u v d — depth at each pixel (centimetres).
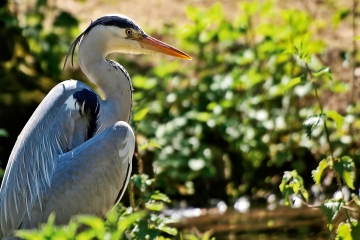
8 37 1440
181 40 1531
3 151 1246
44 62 1448
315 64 1371
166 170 1283
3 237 765
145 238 808
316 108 1336
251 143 1323
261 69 1434
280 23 1656
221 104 1356
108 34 873
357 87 1425
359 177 1242
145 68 1550
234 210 1259
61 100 805
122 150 773
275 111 1364
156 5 1756
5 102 1270
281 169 1322
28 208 756
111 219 570
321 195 1254
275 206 1246
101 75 869
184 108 1401
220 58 1477
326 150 1293
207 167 1288
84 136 827
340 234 830
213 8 1462
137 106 955
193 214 1249
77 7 1728
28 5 1609
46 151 775
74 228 538
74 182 755
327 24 1644
